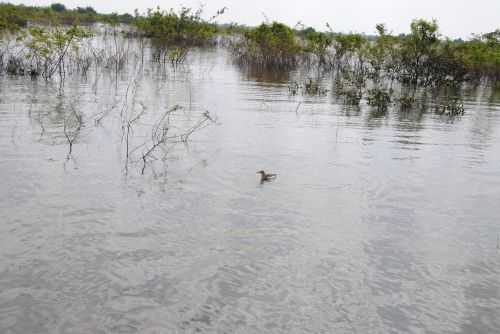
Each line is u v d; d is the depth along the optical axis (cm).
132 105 1380
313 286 528
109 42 3525
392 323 474
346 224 685
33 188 741
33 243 580
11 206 673
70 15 4594
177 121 1253
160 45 3127
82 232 615
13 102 1364
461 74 2547
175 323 457
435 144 1189
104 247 582
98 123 1170
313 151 1051
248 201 744
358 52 2900
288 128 1264
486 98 2188
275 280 534
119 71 2248
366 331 461
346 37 2866
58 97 1488
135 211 685
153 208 698
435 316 488
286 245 612
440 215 739
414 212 745
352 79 2431
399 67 2733
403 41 2708
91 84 1797
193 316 468
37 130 1070
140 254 571
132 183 789
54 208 677
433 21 2597
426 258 602
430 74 2728
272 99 1730
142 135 1088
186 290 508
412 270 572
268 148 1050
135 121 1220
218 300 494
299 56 3216
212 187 794
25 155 891
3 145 941
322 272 556
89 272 529
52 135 1037
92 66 2344
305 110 1550
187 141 1062
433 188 859
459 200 808
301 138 1162
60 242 587
